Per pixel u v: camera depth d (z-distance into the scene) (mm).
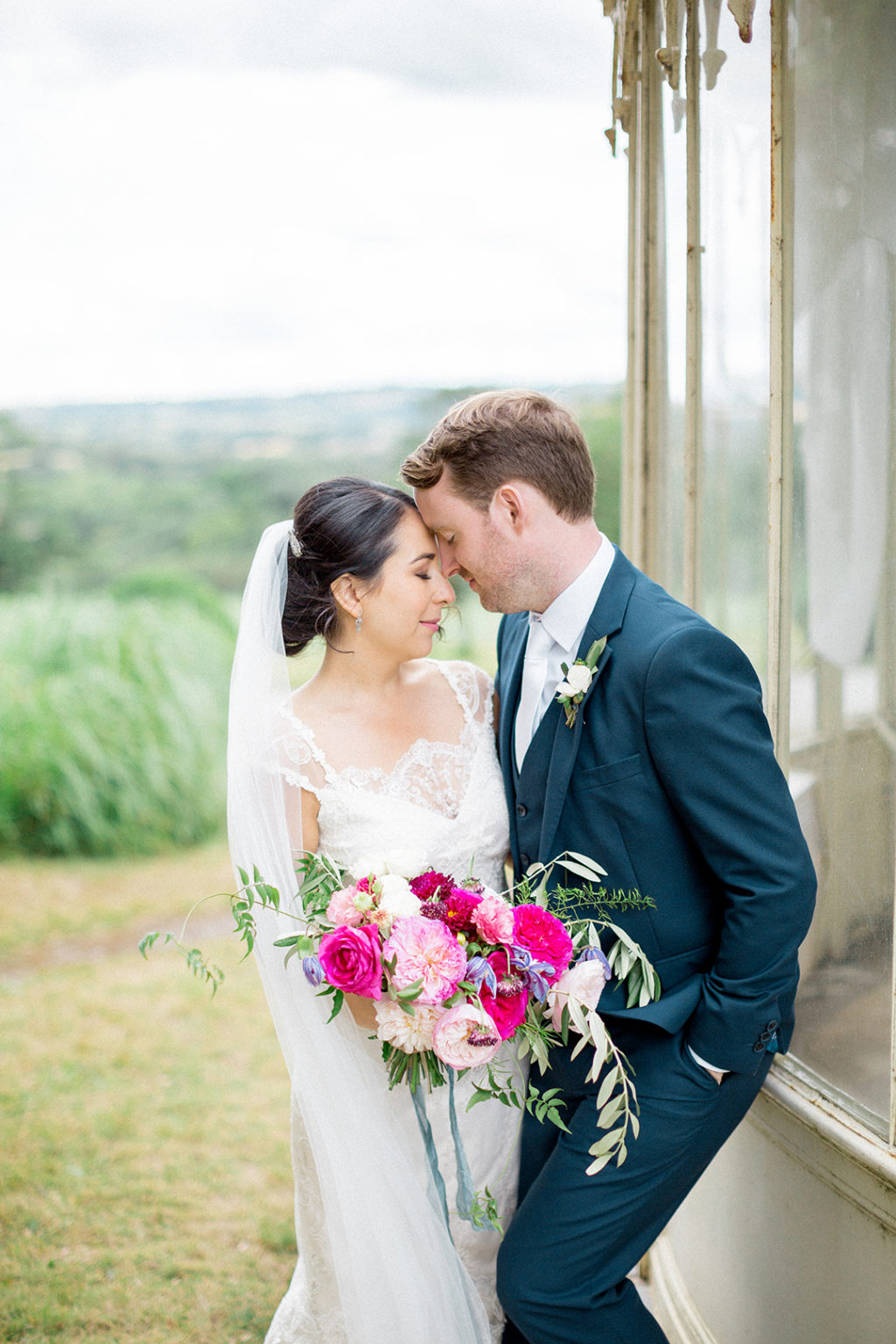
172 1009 4379
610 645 1711
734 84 1929
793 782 1888
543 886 1660
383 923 1515
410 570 1871
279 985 1750
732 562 2074
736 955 1605
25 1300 2508
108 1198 2955
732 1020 1612
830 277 1679
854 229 1616
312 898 1673
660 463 2402
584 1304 1699
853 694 1683
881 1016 1627
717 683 1607
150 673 6957
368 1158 1760
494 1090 1604
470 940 1551
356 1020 1801
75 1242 2746
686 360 2162
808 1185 1797
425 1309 1770
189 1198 2961
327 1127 1761
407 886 1575
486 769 2012
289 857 1796
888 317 1538
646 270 2359
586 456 1791
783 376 1804
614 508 11508
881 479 1580
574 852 1729
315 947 1597
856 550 1649
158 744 6820
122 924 5445
